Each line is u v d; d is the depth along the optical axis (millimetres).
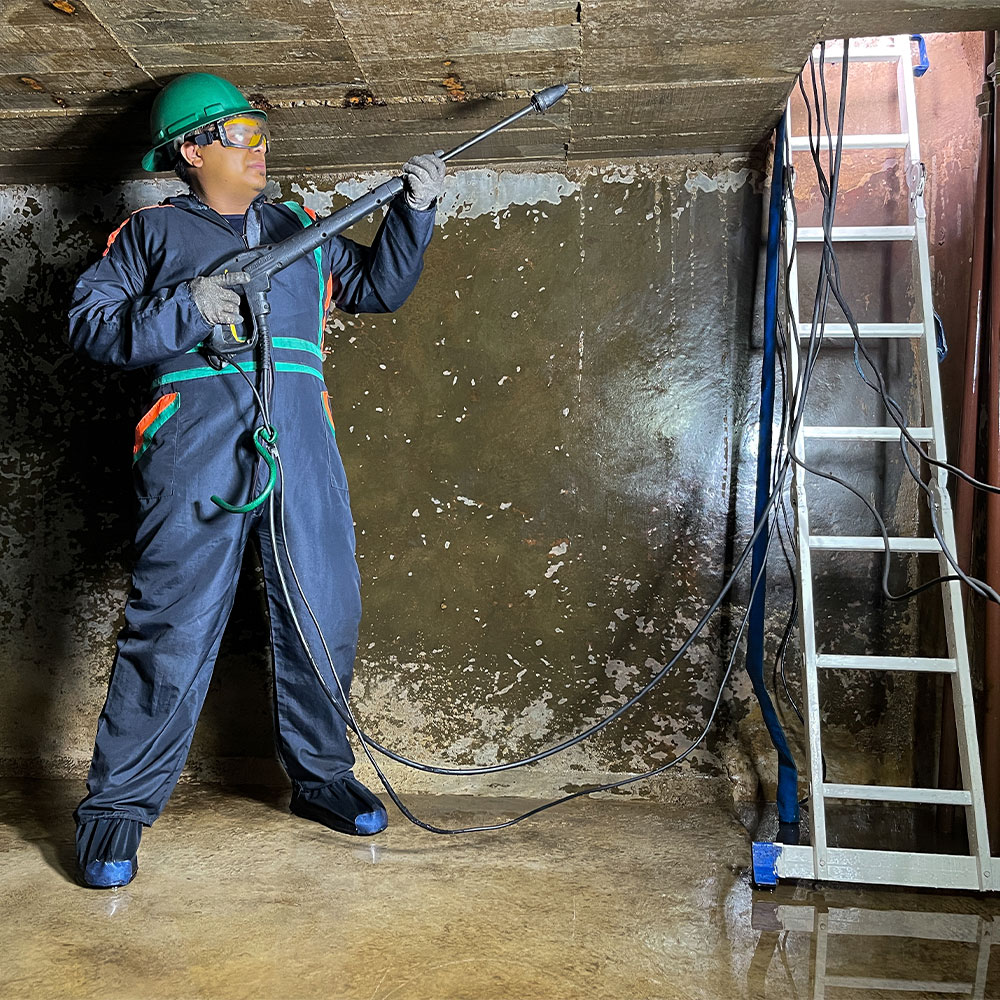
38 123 2291
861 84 2457
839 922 1749
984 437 2279
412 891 1844
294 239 1923
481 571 2582
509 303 2580
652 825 2268
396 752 2596
